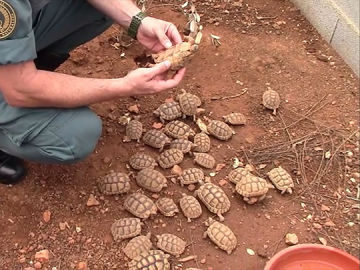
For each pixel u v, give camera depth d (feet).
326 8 8.79
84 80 5.40
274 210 6.47
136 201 6.17
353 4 8.15
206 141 7.04
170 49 5.75
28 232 6.03
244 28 9.02
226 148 7.14
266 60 8.44
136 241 5.86
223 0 9.50
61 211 6.22
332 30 8.77
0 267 5.75
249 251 6.02
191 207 6.21
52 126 5.59
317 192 6.72
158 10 9.13
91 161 6.73
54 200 6.31
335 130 7.52
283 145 7.25
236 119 7.37
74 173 6.58
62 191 6.39
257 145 7.23
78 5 6.08
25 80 5.05
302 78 8.28
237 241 6.10
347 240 6.25
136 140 7.04
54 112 5.57
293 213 6.47
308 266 5.72
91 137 5.80
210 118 7.52
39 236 6.00
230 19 9.16
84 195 6.38
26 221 6.12
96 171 6.64
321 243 6.18
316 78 8.30
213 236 5.97
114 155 6.86
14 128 5.64
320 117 7.71
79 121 5.65
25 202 6.27
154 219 6.23
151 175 6.45
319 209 6.53
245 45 8.66
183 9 9.11
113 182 6.32
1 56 4.74
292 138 7.36
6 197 6.29
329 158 7.12
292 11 9.50
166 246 5.86
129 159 6.77
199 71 8.17
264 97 7.63
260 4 9.55
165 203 6.24
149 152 6.97
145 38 6.30
